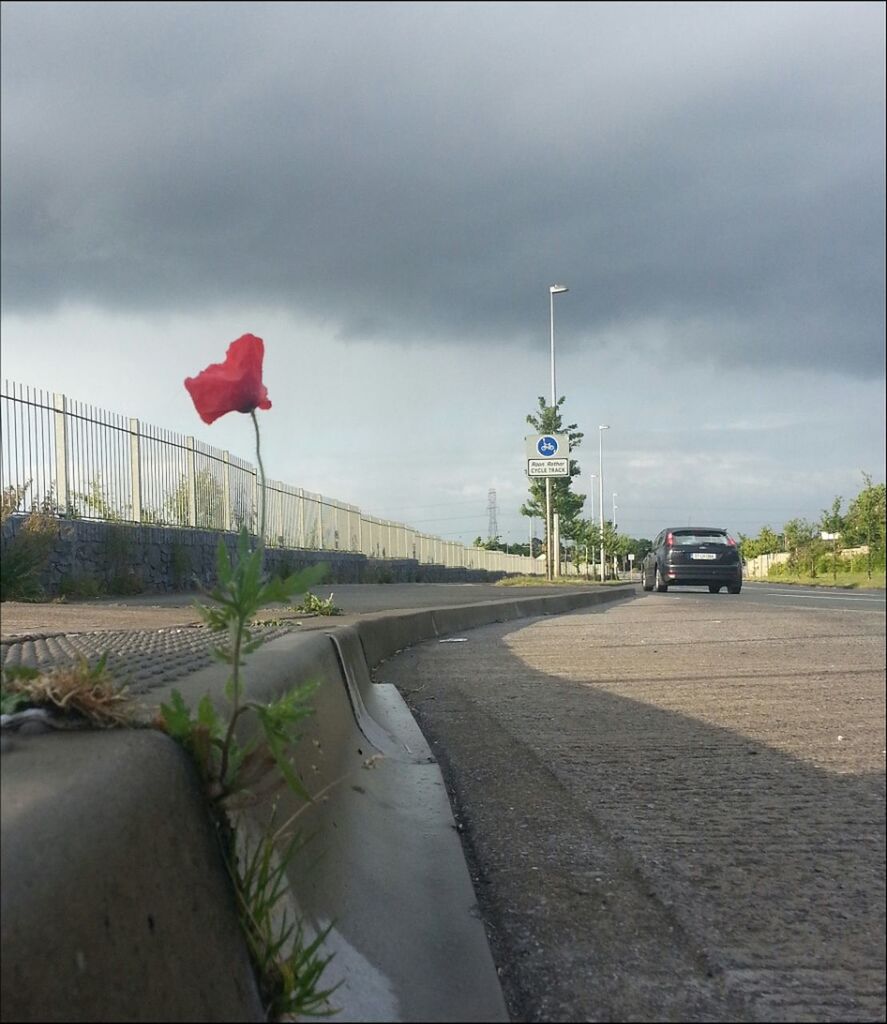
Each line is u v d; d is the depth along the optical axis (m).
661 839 3.06
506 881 2.68
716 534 23.38
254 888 1.68
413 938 2.07
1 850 1.07
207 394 1.66
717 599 19.28
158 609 8.45
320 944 1.67
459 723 4.93
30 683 1.65
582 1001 1.99
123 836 1.24
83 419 12.43
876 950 2.28
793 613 13.56
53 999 0.99
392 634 8.13
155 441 14.84
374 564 32.75
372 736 4.02
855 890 2.65
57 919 1.04
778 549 78.06
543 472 33.34
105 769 1.36
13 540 9.75
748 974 2.13
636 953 2.23
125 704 1.67
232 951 1.44
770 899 2.58
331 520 28.61
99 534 12.45
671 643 9.02
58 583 10.96
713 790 3.65
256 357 1.67
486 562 59.75
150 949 1.20
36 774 1.32
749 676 6.66
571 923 2.39
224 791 1.60
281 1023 1.50
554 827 3.17
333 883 2.07
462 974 1.94
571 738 4.57
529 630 10.84
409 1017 1.71
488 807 3.40
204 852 1.49
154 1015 1.15
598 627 11.17
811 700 5.65
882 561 44.12
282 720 1.61
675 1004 1.98
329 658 3.76
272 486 22.28
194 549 15.69
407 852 2.66
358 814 2.69
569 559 68.69
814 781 3.80
